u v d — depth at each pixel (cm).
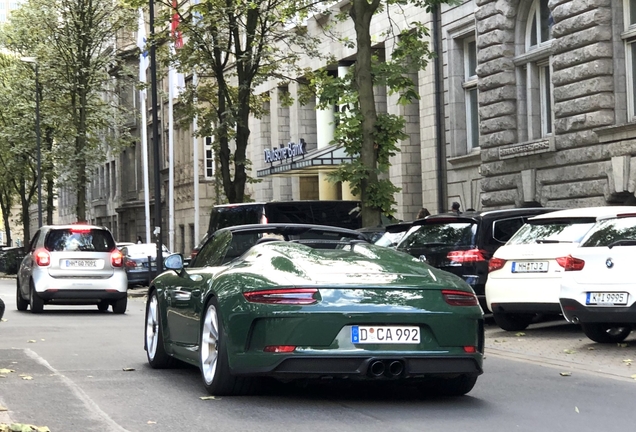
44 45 4944
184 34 3259
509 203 2919
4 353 1308
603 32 2509
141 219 7638
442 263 1667
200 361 938
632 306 1273
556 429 766
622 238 1315
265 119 5138
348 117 2167
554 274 1485
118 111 5278
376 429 753
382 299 839
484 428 764
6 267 6150
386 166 2184
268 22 3391
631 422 799
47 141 5553
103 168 8769
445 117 3444
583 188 2589
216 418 798
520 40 2942
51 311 2375
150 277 3428
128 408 849
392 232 1923
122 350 1352
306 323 827
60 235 2256
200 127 3366
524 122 2938
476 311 869
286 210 2231
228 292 879
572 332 1578
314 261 891
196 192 4819
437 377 898
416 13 3550
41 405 868
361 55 2183
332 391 945
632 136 2400
